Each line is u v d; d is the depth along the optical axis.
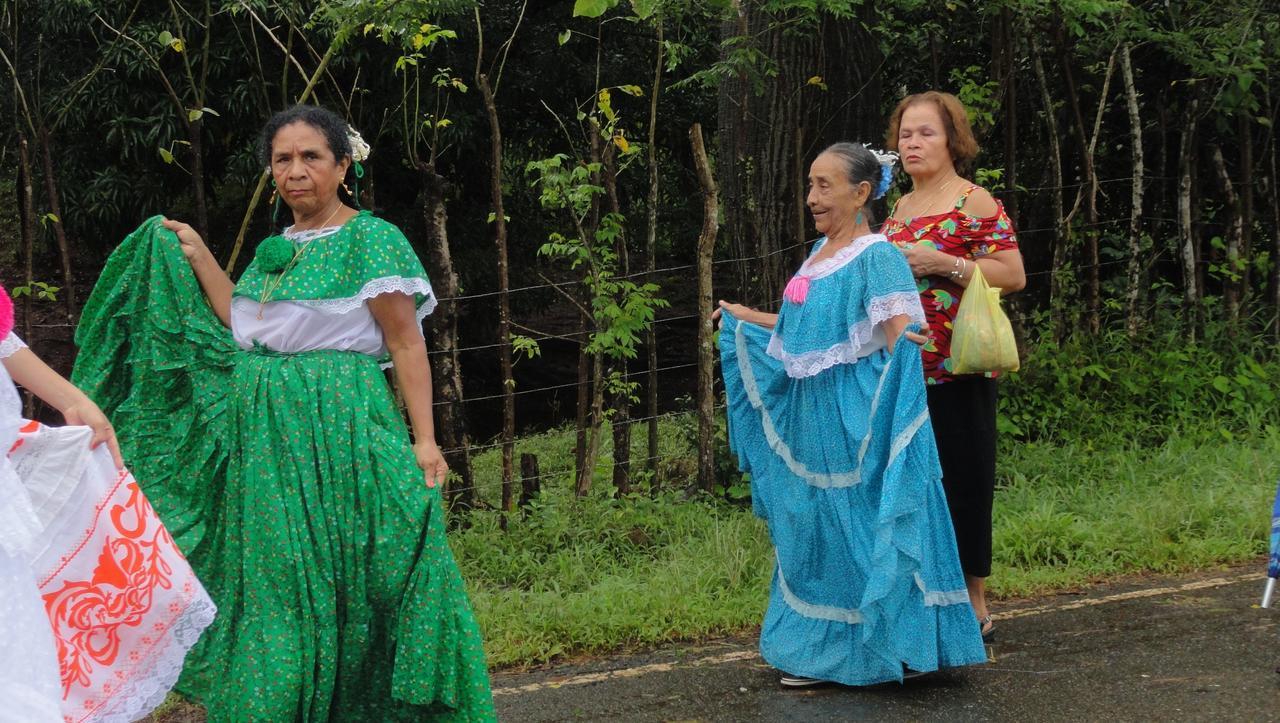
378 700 3.22
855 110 6.51
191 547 3.41
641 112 11.80
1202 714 3.63
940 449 4.17
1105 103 8.42
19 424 2.81
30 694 2.46
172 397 3.51
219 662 3.16
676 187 13.19
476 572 5.20
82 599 2.92
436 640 3.07
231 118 9.74
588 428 6.23
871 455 3.76
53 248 12.18
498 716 3.80
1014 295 7.48
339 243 3.22
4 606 2.48
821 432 3.88
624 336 5.95
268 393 3.16
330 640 3.10
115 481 2.97
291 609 3.09
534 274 12.47
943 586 3.80
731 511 5.99
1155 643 4.27
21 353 2.90
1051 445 6.85
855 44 6.48
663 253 14.28
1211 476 6.29
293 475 3.12
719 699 3.89
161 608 3.01
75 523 2.90
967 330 3.92
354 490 3.14
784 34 6.34
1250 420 7.14
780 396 4.07
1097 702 3.75
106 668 2.96
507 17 10.70
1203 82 7.92
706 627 4.54
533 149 11.91
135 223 10.54
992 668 4.09
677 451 6.92
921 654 3.75
